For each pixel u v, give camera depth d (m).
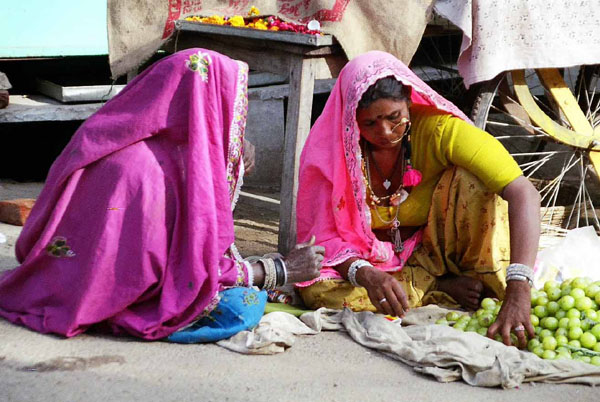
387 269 3.93
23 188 6.19
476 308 3.89
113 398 2.78
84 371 3.00
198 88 3.38
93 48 6.67
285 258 3.67
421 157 3.91
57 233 3.45
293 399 2.82
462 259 3.97
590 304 3.48
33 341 3.29
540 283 4.04
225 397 2.82
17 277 3.56
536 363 3.11
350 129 3.73
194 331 3.36
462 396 2.93
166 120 3.41
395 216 3.99
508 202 3.61
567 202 6.00
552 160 6.65
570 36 4.57
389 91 3.61
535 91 7.10
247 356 3.24
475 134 3.75
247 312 3.40
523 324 3.33
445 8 4.58
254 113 6.86
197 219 3.32
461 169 3.80
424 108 3.94
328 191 3.98
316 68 4.69
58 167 3.53
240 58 5.13
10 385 2.85
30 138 6.89
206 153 3.38
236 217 5.78
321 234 3.99
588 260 4.25
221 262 3.50
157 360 3.14
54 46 6.54
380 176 3.95
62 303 3.44
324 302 3.82
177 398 2.79
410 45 4.70
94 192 3.41
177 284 3.36
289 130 4.70
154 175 3.36
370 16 4.71
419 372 3.16
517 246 3.50
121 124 3.41
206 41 5.39
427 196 3.98
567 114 5.03
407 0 4.68
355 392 2.90
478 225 3.81
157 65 3.45
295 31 4.68
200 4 5.46
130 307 3.41
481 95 4.84
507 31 4.52
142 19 5.50
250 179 6.92
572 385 3.08
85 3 6.60
